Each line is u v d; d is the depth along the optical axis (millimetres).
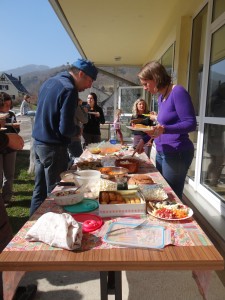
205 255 826
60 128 1908
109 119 9719
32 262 802
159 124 1921
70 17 4742
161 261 801
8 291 885
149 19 4852
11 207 3252
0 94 2893
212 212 2650
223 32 2666
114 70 9445
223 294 1651
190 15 3637
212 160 2939
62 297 1653
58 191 1368
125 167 1867
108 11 4441
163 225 1047
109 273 1534
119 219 1099
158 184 1544
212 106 2953
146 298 1630
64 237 866
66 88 1879
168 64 4996
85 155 2510
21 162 5852
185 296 1643
